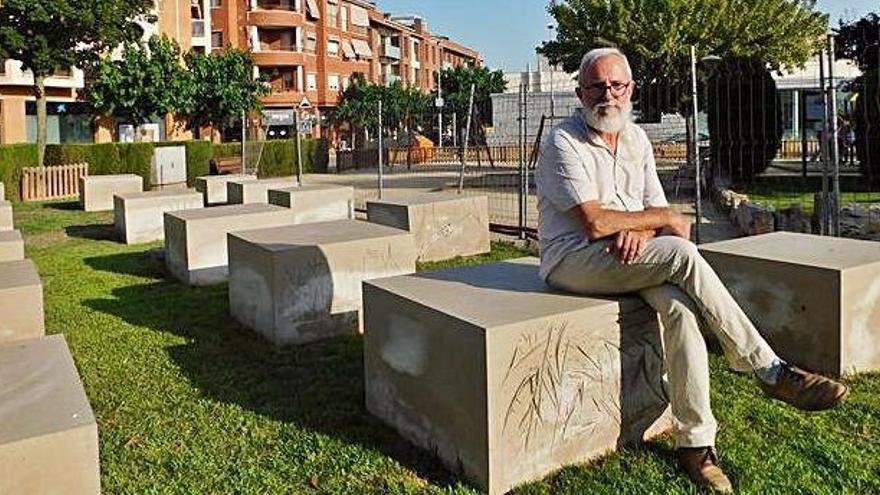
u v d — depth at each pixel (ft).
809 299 14.51
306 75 165.78
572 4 75.05
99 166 71.15
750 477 10.65
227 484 10.89
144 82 83.20
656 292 11.02
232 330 19.30
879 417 12.54
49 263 30.09
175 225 26.12
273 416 13.35
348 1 187.01
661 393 11.96
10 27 63.16
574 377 11.02
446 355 11.00
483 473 10.41
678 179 54.34
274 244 18.51
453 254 30.32
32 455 8.54
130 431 12.81
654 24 65.92
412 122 172.65
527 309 11.03
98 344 18.10
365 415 13.25
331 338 18.39
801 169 53.83
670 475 10.81
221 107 93.09
